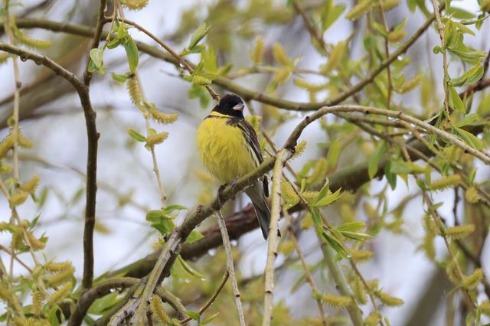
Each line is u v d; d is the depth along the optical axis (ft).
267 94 40.27
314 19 42.52
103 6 28.22
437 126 26.30
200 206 27.12
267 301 20.21
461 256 38.40
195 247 39.40
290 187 26.09
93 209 31.48
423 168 33.96
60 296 27.66
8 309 26.68
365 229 38.37
